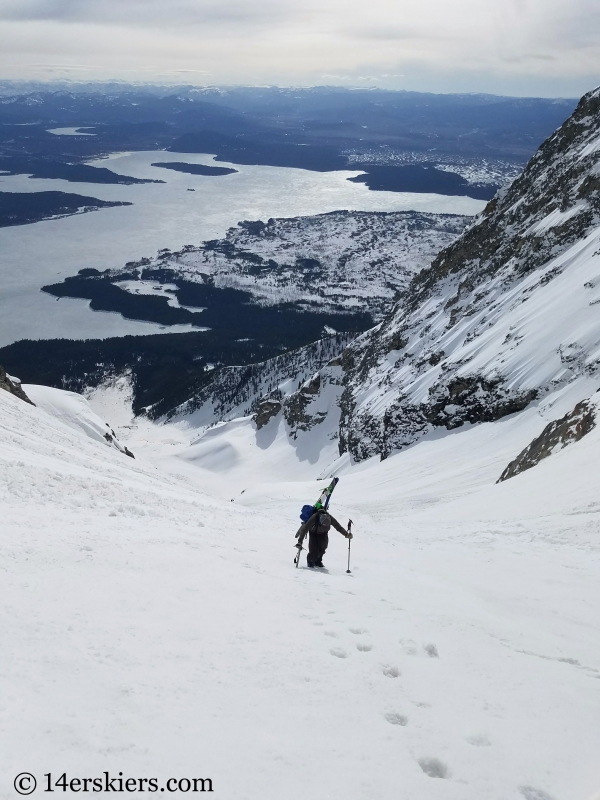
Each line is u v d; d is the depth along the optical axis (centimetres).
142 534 1162
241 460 14950
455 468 5609
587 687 632
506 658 694
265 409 16062
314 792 371
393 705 516
